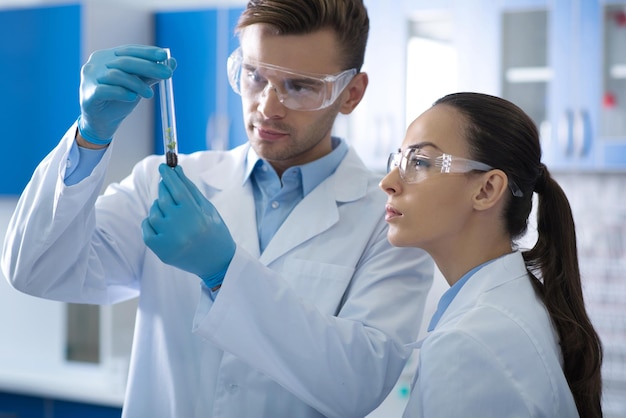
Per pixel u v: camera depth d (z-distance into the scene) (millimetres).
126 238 1813
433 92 3268
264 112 1620
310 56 1612
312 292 1738
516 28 3184
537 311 1402
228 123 3570
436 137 1448
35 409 3770
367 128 3357
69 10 3664
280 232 1793
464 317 1346
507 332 1316
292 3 1591
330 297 1728
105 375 3645
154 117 3807
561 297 1482
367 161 3363
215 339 1517
